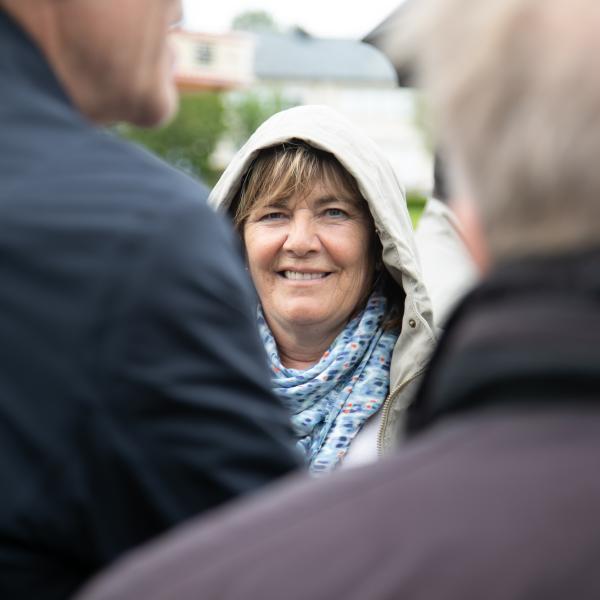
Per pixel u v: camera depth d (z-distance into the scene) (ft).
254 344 3.98
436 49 2.84
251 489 3.77
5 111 3.99
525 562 2.30
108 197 3.81
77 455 3.58
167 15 4.56
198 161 153.17
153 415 3.62
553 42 2.61
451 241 10.48
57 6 4.17
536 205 2.61
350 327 8.31
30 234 3.69
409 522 2.48
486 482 2.48
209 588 2.58
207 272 3.78
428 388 2.92
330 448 7.94
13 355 3.60
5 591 3.64
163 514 3.65
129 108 4.59
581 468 2.42
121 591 2.70
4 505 3.57
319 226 8.13
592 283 2.53
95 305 3.61
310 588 2.46
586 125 2.54
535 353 2.51
